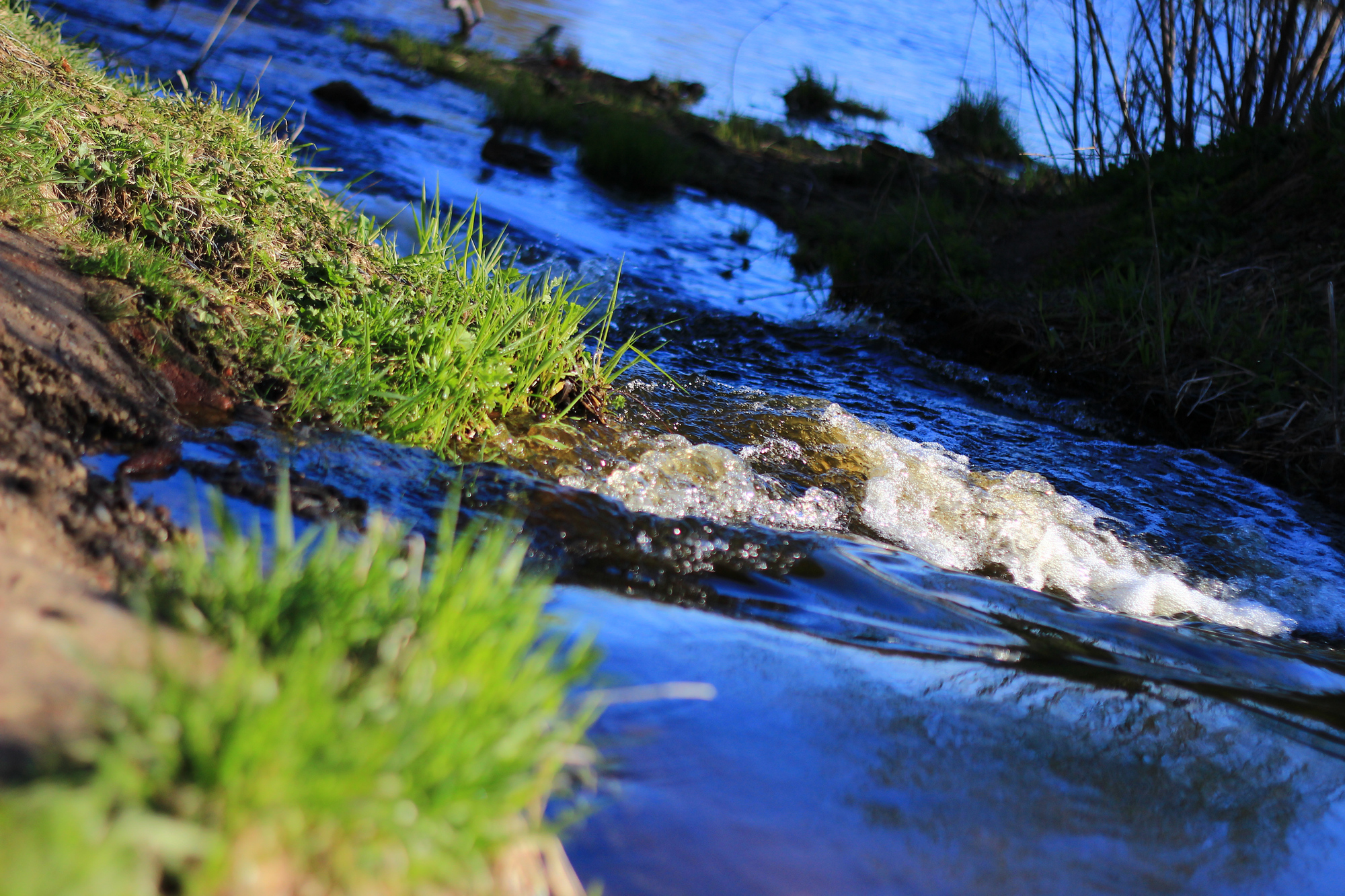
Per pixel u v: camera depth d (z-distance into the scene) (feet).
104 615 7.19
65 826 4.73
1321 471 22.02
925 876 7.84
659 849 7.57
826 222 41.06
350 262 18.08
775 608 12.62
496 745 6.39
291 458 13.16
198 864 5.45
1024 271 35.14
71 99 17.46
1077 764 9.96
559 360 18.01
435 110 47.96
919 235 34.86
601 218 38.09
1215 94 37.68
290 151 21.22
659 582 12.67
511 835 6.45
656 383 20.93
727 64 76.59
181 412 13.28
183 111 19.84
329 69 50.52
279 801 5.57
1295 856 9.03
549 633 9.80
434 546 11.70
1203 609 16.01
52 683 6.25
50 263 13.78
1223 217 31.58
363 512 12.09
